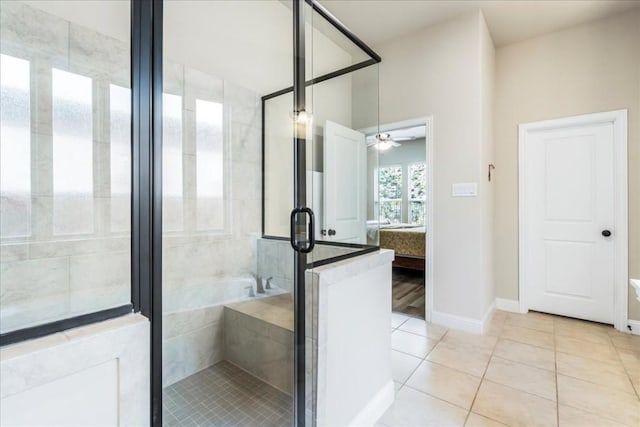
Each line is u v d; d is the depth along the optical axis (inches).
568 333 104.6
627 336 102.0
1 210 48.0
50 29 52.4
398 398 69.8
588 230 115.1
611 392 71.1
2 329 28.3
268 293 68.5
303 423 53.4
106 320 33.1
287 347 60.4
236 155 82.5
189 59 72.4
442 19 112.0
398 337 102.9
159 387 39.4
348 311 56.0
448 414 64.1
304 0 75.7
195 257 71.2
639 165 105.2
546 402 67.7
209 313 72.4
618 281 108.1
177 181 67.6
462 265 109.4
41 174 50.8
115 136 45.6
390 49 126.1
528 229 125.8
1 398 23.9
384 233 193.9
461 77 109.5
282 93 79.7
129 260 39.8
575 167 117.4
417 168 284.5
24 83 50.4
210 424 57.8
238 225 79.0
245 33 84.9
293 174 74.3
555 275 121.8
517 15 109.3
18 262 47.6
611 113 109.0
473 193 107.0
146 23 43.0
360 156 100.0
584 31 113.8
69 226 47.3
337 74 89.3
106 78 48.1
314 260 59.8
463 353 91.0
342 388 54.6
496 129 131.4
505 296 129.6
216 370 72.1
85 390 28.7
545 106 121.3
